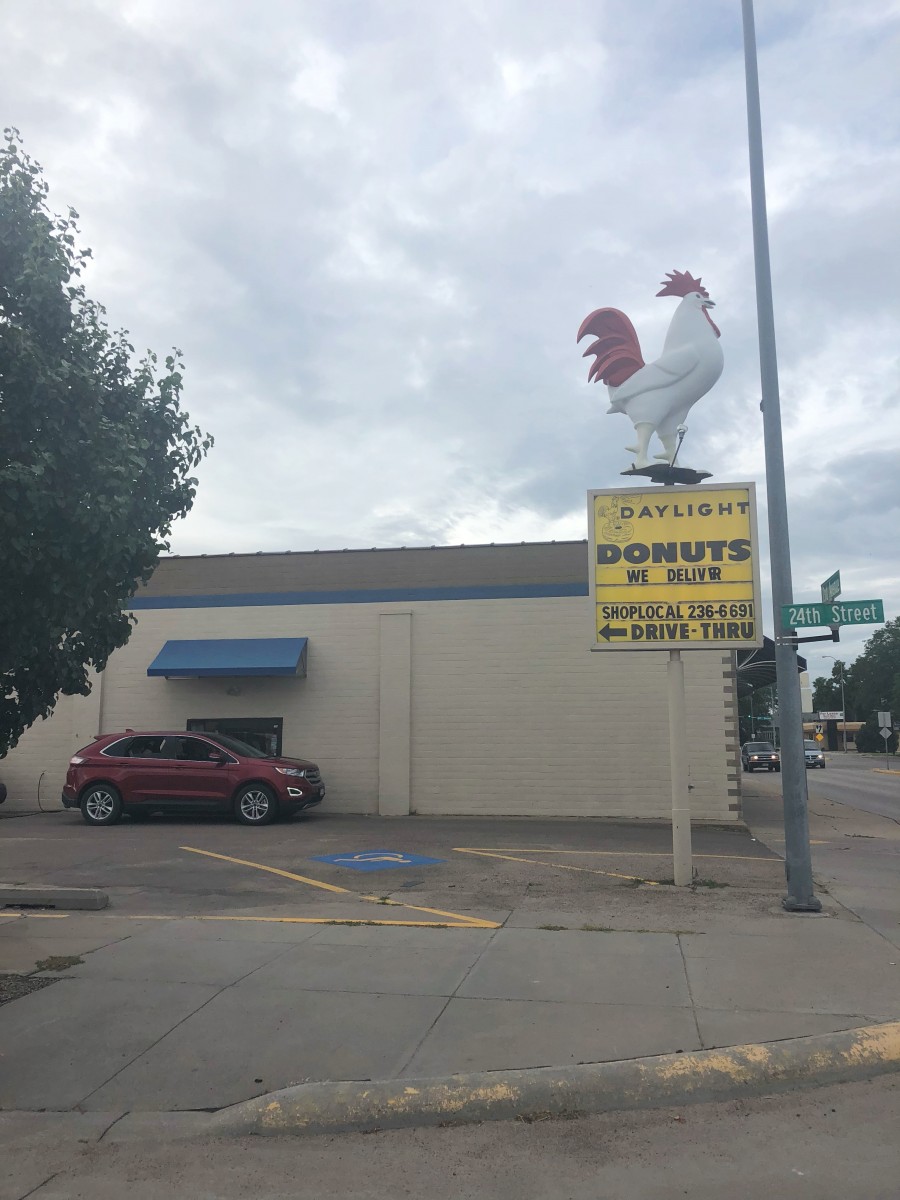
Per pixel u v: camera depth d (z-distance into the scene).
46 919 8.83
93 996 6.47
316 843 14.20
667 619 10.49
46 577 6.00
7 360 5.89
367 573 20.72
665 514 10.57
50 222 6.46
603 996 6.34
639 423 12.59
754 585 10.35
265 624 19.94
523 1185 4.14
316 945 7.75
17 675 6.65
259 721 19.72
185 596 20.30
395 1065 5.24
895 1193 4.00
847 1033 5.56
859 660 101.50
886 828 17.69
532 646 18.83
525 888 10.38
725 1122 4.75
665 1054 5.30
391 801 18.86
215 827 16.25
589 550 10.65
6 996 6.48
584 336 13.21
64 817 18.28
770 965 7.04
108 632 7.14
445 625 19.22
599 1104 4.92
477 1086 4.95
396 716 19.08
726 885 10.52
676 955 7.33
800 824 9.10
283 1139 4.64
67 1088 5.09
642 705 18.27
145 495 6.88
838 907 9.20
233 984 6.71
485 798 18.67
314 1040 5.64
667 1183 4.14
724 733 17.84
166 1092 5.04
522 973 6.89
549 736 18.56
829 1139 4.54
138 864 12.14
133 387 7.02
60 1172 4.29
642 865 12.10
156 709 20.08
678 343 12.73
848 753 96.31
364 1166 4.34
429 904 9.49
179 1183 4.18
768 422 9.59
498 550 20.48
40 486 5.77
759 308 9.74
